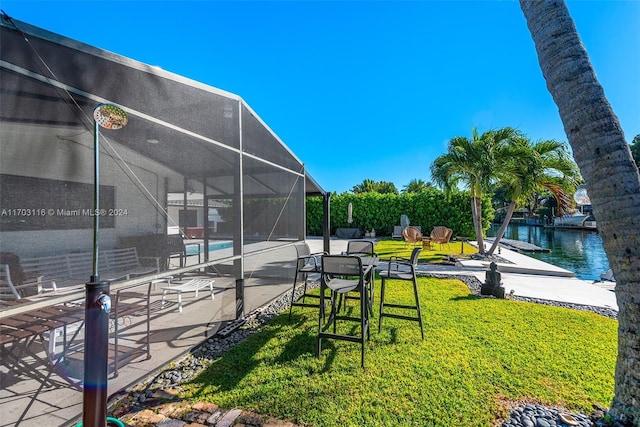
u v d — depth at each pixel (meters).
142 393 2.32
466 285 5.73
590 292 5.40
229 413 2.07
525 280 6.36
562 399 2.20
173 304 4.37
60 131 2.10
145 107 2.75
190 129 3.25
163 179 3.20
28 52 1.90
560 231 24.44
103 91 2.38
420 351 2.96
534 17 2.10
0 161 1.76
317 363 2.74
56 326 2.18
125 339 3.21
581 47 1.93
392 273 3.67
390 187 36.81
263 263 4.83
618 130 1.84
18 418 1.97
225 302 3.96
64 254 2.12
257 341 3.25
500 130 8.76
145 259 2.91
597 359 2.80
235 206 4.00
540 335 3.35
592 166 1.89
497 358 2.81
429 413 2.05
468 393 2.27
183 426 1.94
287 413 2.06
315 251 11.19
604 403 2.16
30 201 1.91
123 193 2.67
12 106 1.82
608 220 1.89
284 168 5.73
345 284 3.38
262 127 4.84
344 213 17.72
